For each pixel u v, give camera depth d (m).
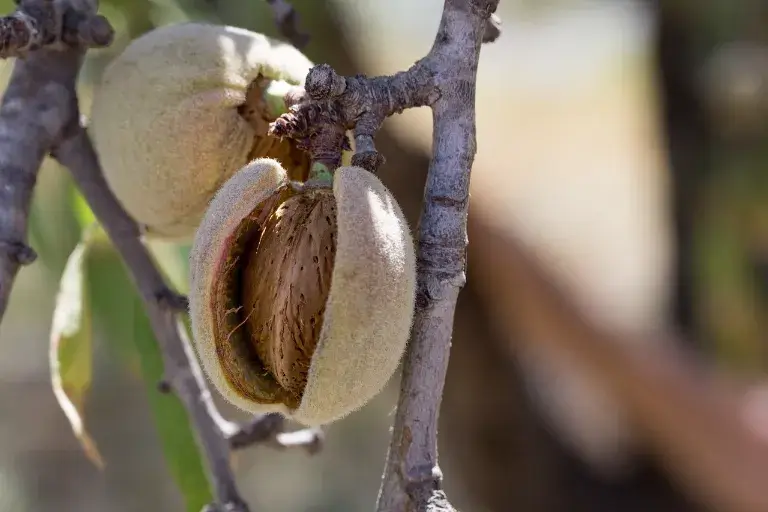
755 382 0.67
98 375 1.38
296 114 0.40
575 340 0.61
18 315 1.25
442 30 0.41
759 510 0.55
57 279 0.52
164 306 0.45
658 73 0.80
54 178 0.52
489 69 1.02
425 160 0.64
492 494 0.76
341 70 0.66
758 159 0.77
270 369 0.41
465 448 0.75
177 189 0.44
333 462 1.49
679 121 0.79
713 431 0.57
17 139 0.43
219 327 0.40
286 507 1.51
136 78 0.44
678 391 0.59
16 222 0.43
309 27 0.64
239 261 0.41
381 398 1.12
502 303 0.65
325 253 0.40
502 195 0.78
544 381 0.73
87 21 0.43
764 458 0.56
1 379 1.62
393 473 0.40
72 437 1.62
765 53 0.77
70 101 0.44
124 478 1.58
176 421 0.49
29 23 0.43
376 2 0.68
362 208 0.39
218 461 0.45
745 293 0.77
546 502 0.74
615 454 0.74
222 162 0.44
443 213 0.40
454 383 0.72
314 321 0.40
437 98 0.41
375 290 0.39
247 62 0.44
